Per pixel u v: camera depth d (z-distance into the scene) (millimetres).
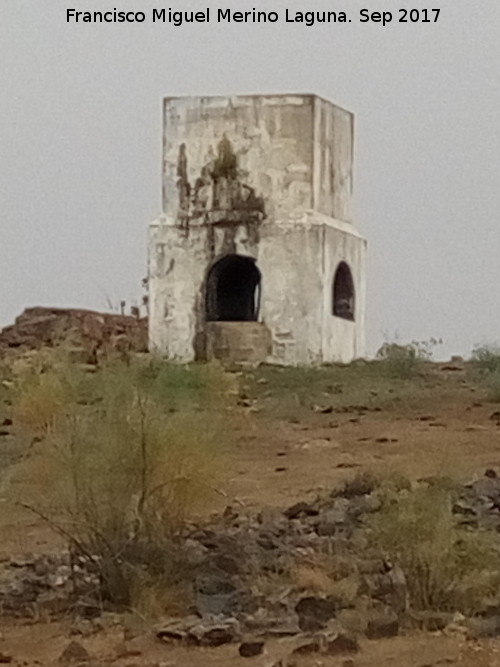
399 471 15031
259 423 19938
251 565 10961
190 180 31984
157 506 10836
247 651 8445
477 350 27188
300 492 14578
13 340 32781
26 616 9875
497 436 18781
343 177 33500
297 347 31094
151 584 10094
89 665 8352
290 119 31547
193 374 21141
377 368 25891
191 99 31953
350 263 33125
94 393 17859
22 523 12602
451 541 9859
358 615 9227
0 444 16188
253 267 32625
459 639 8703
